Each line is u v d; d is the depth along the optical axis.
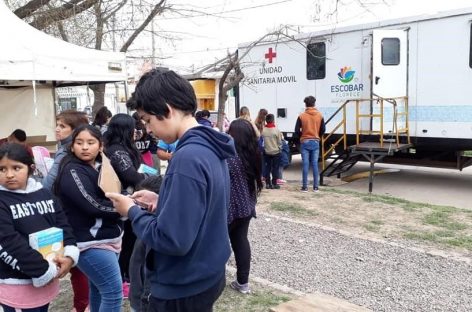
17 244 2.43
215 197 1.80
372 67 9.30
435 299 3.90
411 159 10.33
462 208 7.65
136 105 1.88
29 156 2.58
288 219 6.46
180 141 1.81
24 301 2.53
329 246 5.30
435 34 8.88
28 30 6.23
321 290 4.11
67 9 10.33
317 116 8.64
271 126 8.90
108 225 2.93
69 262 2.67
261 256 5.01
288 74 11.34
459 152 9.43
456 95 8.72
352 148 9.39
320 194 8.34
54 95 8.98
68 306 3.79
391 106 9.38
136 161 3.71
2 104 8.42
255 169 3.77
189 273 1.80
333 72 10.44
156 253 1.86
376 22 9.63
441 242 5.38
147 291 2.32
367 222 6.31
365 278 4.37
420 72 9.16
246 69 12.16
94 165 3.00
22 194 2.55
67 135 3.67
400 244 5.32
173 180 1.71
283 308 2.89
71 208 2.86
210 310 1.91
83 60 6.38
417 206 7.26
